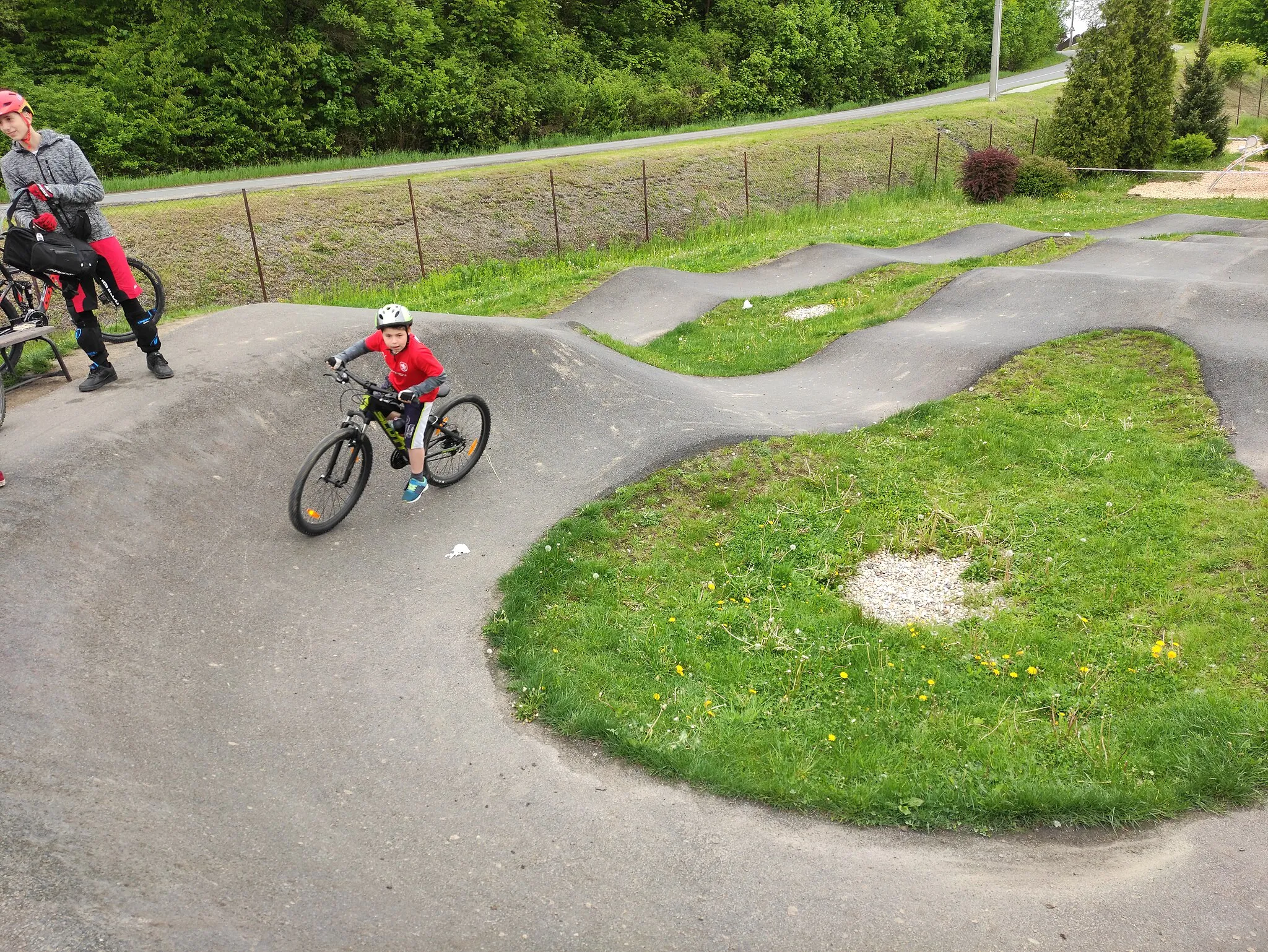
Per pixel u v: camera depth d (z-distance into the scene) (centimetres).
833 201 2719
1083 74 2830
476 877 354
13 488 543
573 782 420
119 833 332
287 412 755
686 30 4459
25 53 2702
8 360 747
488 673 503
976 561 645
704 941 327
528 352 933
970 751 452
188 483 627
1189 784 420
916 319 1285
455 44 3366
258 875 333
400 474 733
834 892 355
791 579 632
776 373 1162
